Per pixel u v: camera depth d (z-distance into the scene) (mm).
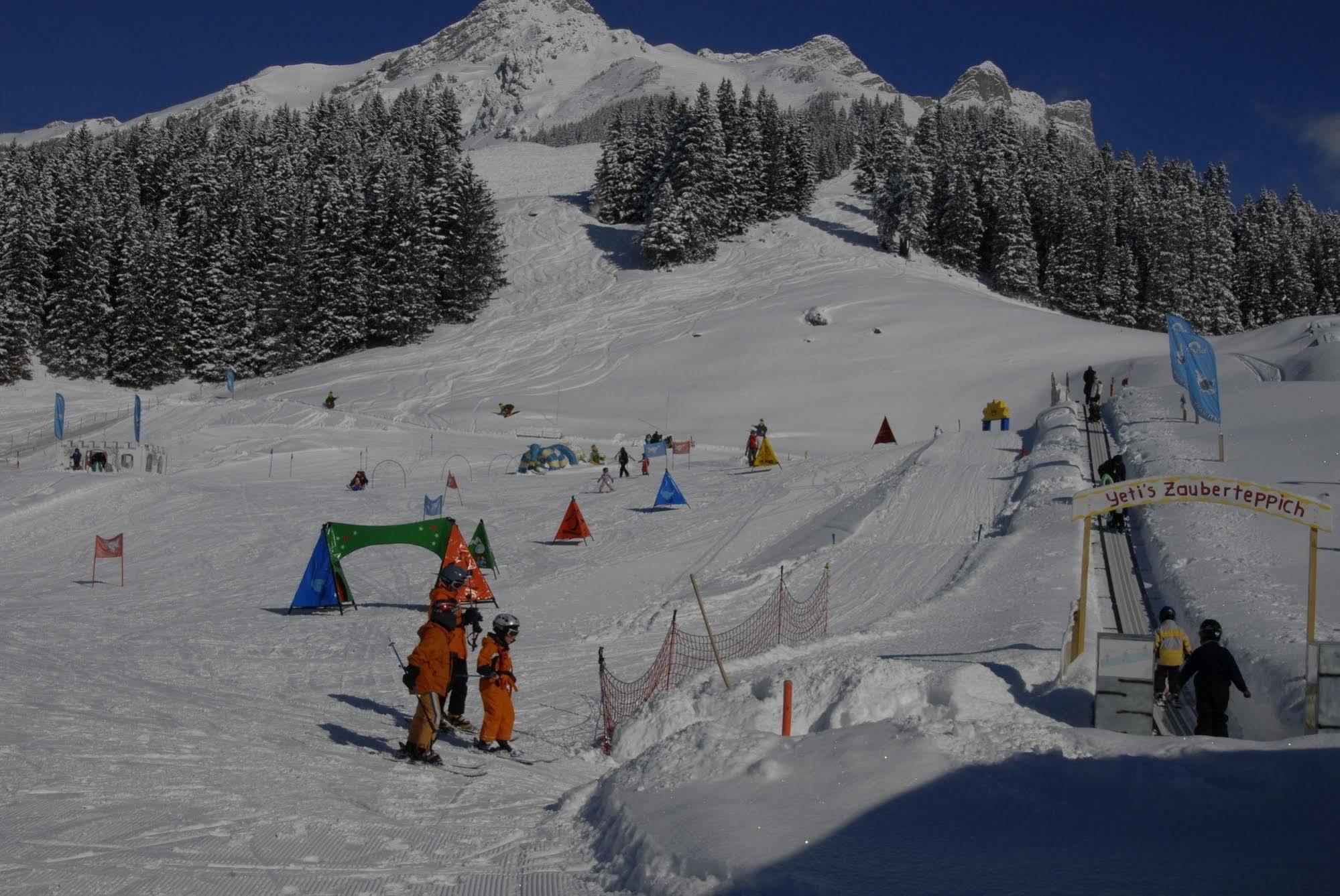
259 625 19172
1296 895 4520
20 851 5473
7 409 71562
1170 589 17375
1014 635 14828
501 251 104250
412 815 6961
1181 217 96625
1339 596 15500
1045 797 6020
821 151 138500
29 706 8938
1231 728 10312
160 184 104750
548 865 5988
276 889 5289
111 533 31453
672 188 97062
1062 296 92625
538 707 13070
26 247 80250
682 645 16953
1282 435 30156
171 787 6898
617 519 32500
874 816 5926
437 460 47000
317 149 108438
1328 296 110562
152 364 81375
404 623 19562
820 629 17891
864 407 59000
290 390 73125
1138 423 36469
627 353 73125
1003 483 31891
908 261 95250
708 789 6641
